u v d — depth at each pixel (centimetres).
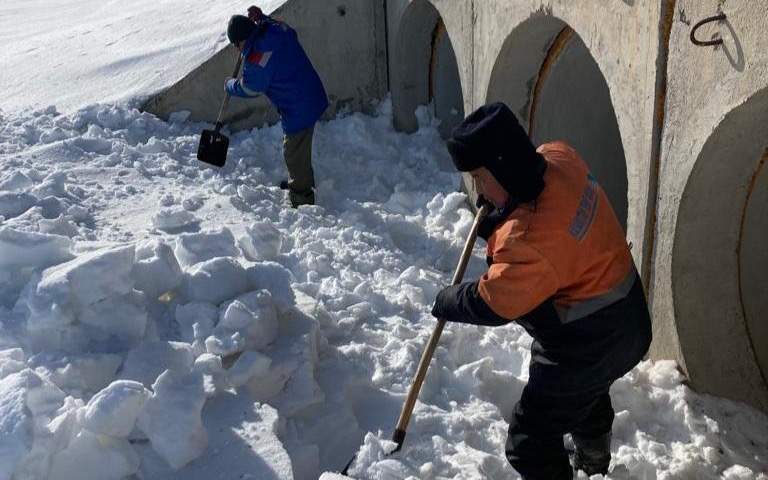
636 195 405
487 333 438
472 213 607
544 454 309
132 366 322
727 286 393
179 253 425
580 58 561
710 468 361
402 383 379
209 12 865
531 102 575
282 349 359
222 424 313
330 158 723
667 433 383
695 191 366
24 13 1176
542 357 300
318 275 482
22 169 582
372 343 412
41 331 326
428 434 347
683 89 357
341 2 781
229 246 429
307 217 576
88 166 611
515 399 394
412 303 458
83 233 489
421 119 774
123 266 342
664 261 390
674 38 359
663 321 402
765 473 362
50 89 770
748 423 385
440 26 750
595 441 337
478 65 584
